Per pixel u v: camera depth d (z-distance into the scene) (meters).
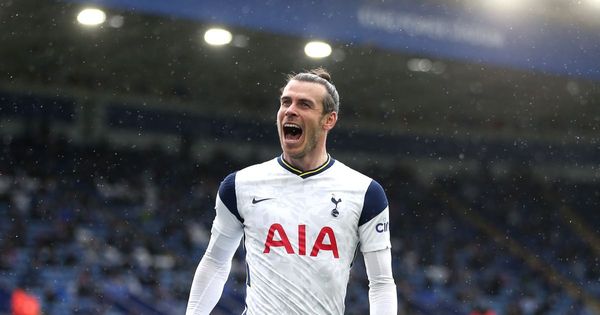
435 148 41.16
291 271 4.61
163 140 35.50
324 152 4.86
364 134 39.84
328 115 4.80
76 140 33.41
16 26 25.55
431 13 22.62
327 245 4.64
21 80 32.38
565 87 32.22
